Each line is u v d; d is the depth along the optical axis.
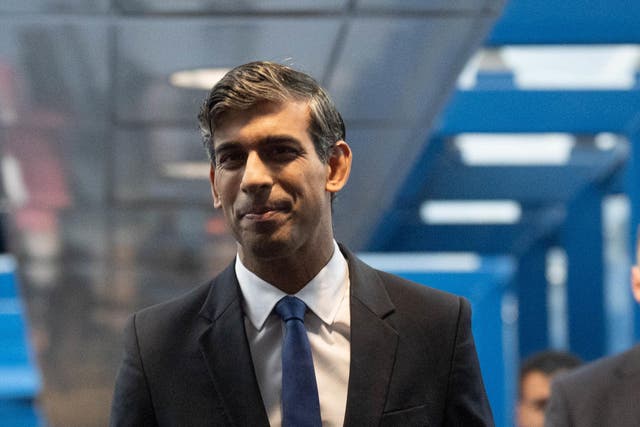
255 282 4.77
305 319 4.77
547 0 17.23
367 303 4.81
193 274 20.67
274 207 4.47
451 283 26.47
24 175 16.72
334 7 11.25
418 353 4.77
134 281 20.78
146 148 15.58
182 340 4.79
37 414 28.38
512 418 28.81
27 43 12.23
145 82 13.28
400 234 35.41
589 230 31.56
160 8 11.30
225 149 4.53
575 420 5.99
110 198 17.80
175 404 4.71
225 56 12.48
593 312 31.81
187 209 18.36
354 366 4.70
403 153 16.25
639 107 21.03
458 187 29.44
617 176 30.28
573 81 21.27
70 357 22.27
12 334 28.36
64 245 19.55
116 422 4.79
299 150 4.51
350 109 14.45
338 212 18.86
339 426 4.66
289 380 4.63
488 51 19.86
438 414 4.76
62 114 14.38
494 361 26.39
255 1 11.09
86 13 11.47
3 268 28.38
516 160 28.81
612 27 17.31
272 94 4.49
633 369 5.98
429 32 11.87
